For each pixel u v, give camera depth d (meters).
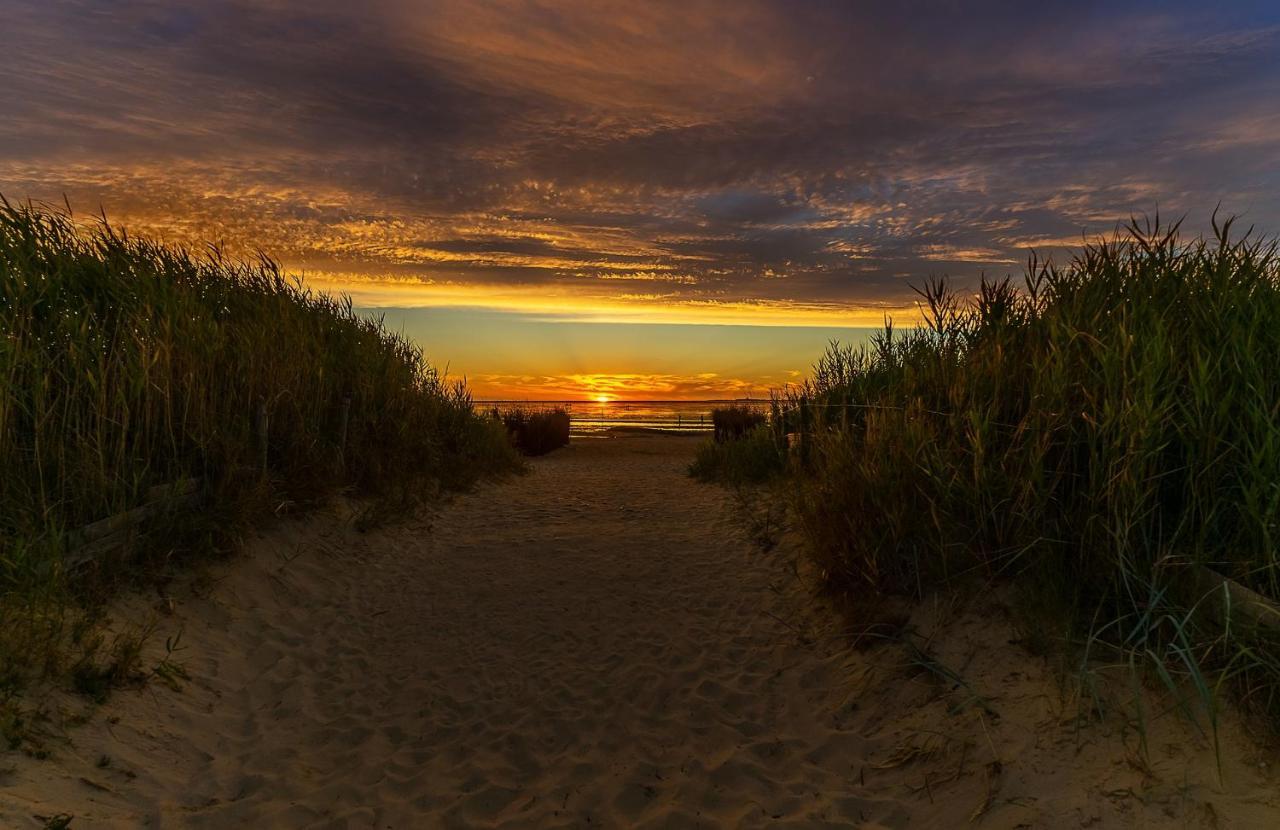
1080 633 3.14
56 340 4.71
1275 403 2.96
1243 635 2.56
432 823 2.87
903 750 3.11
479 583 6.21
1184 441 3.13
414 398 9.82
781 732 3.57
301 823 2.81
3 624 3.16
